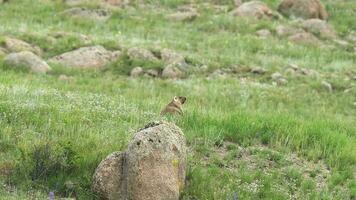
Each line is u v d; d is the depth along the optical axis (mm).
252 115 67500
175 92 93688
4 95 63594
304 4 170375
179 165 43094
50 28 137125
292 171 51062
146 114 64438
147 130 42344
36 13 151375
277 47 138500
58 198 40719
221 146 56312
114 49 121562
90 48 115438
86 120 57219
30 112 57062
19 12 149875
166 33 144250
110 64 112062
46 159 43938
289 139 59781
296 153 57062
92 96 71875
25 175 42438
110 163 42312
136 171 40656
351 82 114500
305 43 148125
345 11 180625
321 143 58750
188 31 148625
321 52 140500
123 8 164875
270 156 54406
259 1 170875
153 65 112250
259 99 94562
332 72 124188
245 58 127062
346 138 62500
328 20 172250
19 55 101375
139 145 41344
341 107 96250
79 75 102188
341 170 54000
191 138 55812
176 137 43688
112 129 54906
